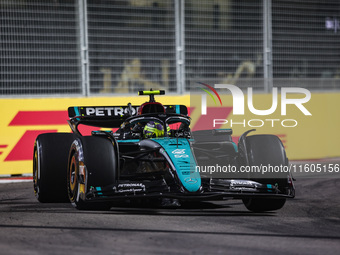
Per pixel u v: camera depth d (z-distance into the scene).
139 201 25.34
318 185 32.12
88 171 22.00
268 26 45.19
